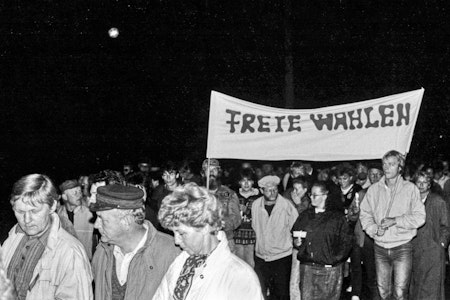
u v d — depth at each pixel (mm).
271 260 9898
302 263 8773
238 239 10148
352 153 8992
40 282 4816
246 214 10164
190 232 3977
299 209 11016
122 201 4711
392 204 8812
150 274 4793
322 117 9023
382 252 8828
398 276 8766
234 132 9031
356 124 8977
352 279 10320
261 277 10141
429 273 9305
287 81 22594
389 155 8734
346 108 8992
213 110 9031
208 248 4020
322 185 8664
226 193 9656
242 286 3918
